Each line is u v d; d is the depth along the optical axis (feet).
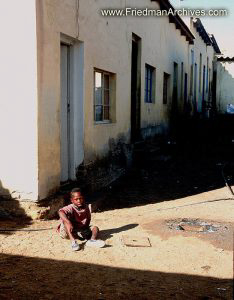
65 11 22.61
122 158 35.22
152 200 26.99
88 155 26.94
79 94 25.55
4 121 20.27
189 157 47.39
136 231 19.34
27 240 17.69
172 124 62.13
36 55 19.58
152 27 46.16
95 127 28.19
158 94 51.60
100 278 13.98
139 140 43.37
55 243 17.40
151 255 16.15
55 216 21.35
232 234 18.79
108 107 33.12
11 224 19.81
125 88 35.83
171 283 13.62
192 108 79.51
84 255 16.11
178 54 64.49
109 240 17.94
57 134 22.20
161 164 41.96
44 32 20.27
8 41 19.80
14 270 14.58
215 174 36.91
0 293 12.78
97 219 21.70
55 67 21.66
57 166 22.33
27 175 20.22
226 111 102.27
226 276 14.19
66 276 14.12
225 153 51.01
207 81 98.48
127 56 36.01
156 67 49.49
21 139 20.13
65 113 24.81
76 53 25.31
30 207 20.35
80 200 17.90
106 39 29.96
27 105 19.90
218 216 22.35
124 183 32.65
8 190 20.53
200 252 16.44
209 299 12.48
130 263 15.33
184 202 26.21
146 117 46.03
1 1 19.67
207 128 71.05
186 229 19.72
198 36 83.56
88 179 26.91
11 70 19.92
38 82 19.84
